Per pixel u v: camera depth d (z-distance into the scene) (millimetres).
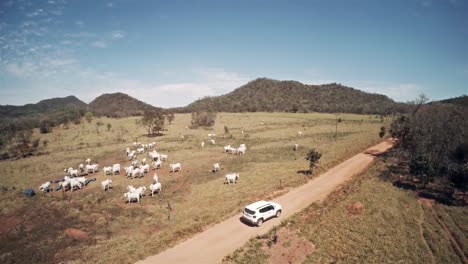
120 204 33156
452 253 21891
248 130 95312
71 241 24406
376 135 75875
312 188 36875
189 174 44719
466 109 48969
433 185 37031
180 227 26344
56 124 120875
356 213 28453
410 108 64062
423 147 42406
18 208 31656
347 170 44812
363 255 21359
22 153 68625
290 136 80188
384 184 36844
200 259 21844
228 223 27578
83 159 59906
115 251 22766
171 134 91312
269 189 35906
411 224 26359
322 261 20891
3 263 21312
